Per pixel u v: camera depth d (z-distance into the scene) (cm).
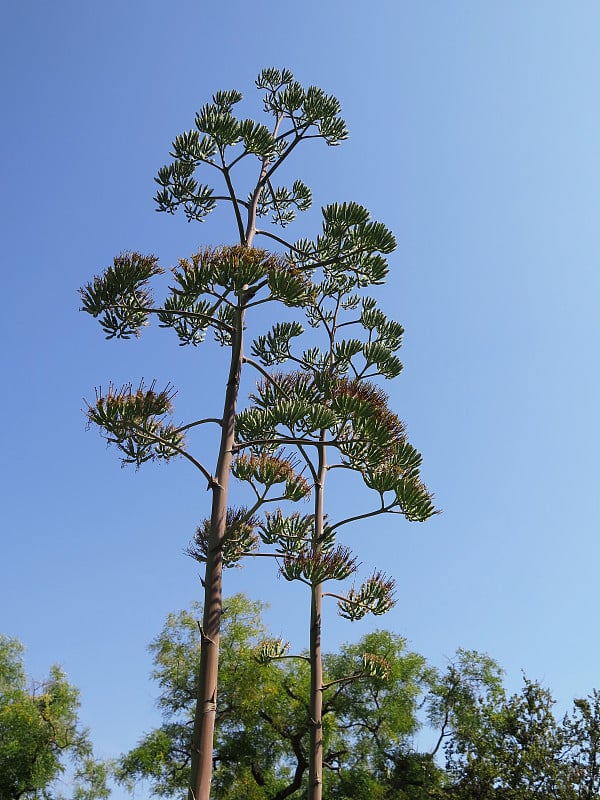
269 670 2147
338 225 862
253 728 2148
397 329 1226
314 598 953
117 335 748
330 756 2167
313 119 928
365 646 2311
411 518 836
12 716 2261
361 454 825
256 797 2034
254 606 2239
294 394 886
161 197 878
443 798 1877
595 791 1703
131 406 677
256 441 714
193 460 675
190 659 2180
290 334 1196
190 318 906
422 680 2336
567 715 1808
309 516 918
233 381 727
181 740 2169
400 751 2267
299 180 1064
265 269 721
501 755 1808
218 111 854
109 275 723
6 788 2173
